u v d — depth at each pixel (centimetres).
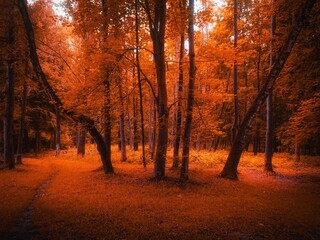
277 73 1029
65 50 1675
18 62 1246
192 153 2061
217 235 509
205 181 1038
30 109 2108
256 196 825
